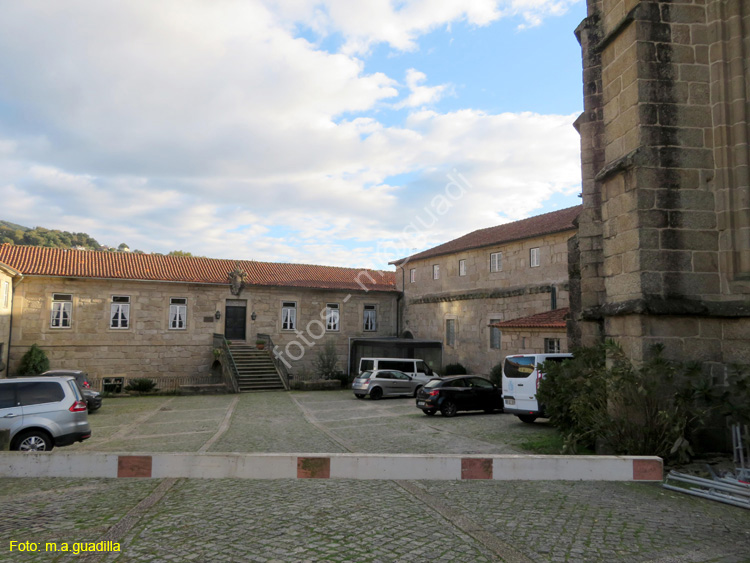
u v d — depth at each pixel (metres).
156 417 17.55
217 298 32.16
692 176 8.59
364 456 5.58
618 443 8.16
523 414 14.50
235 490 7.02
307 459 5.54
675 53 8.77
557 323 21.17
